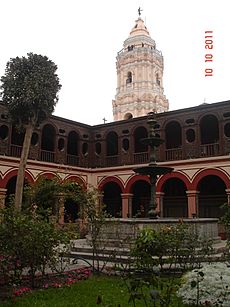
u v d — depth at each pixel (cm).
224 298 600
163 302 461
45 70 1739
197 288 584
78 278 915
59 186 1603
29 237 799
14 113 1752
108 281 886
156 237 740
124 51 4412
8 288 796
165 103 4341
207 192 2638
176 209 2705
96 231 1078
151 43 4475
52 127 2566
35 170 2331
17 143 2617
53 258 874
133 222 1266
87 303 675
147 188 2897
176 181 2739
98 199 1254
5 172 2159
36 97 1667
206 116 2341
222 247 1272
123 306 643
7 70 1742
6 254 793
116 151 2988
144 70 4197
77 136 2795
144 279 457
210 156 2217
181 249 872
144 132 2761
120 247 1232
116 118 4206
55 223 980
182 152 2350
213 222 1455
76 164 2688
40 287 815
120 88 4294
